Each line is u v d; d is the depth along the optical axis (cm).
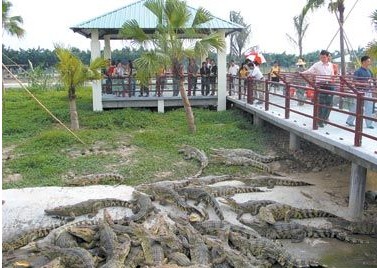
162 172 1227
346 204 1004
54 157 1313
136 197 1011
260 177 1163
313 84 1046
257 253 759
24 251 792
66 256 705
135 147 1456
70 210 936
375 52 1346
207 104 2066
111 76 2036
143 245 733
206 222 850
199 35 1616
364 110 899
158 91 2008
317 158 1327
